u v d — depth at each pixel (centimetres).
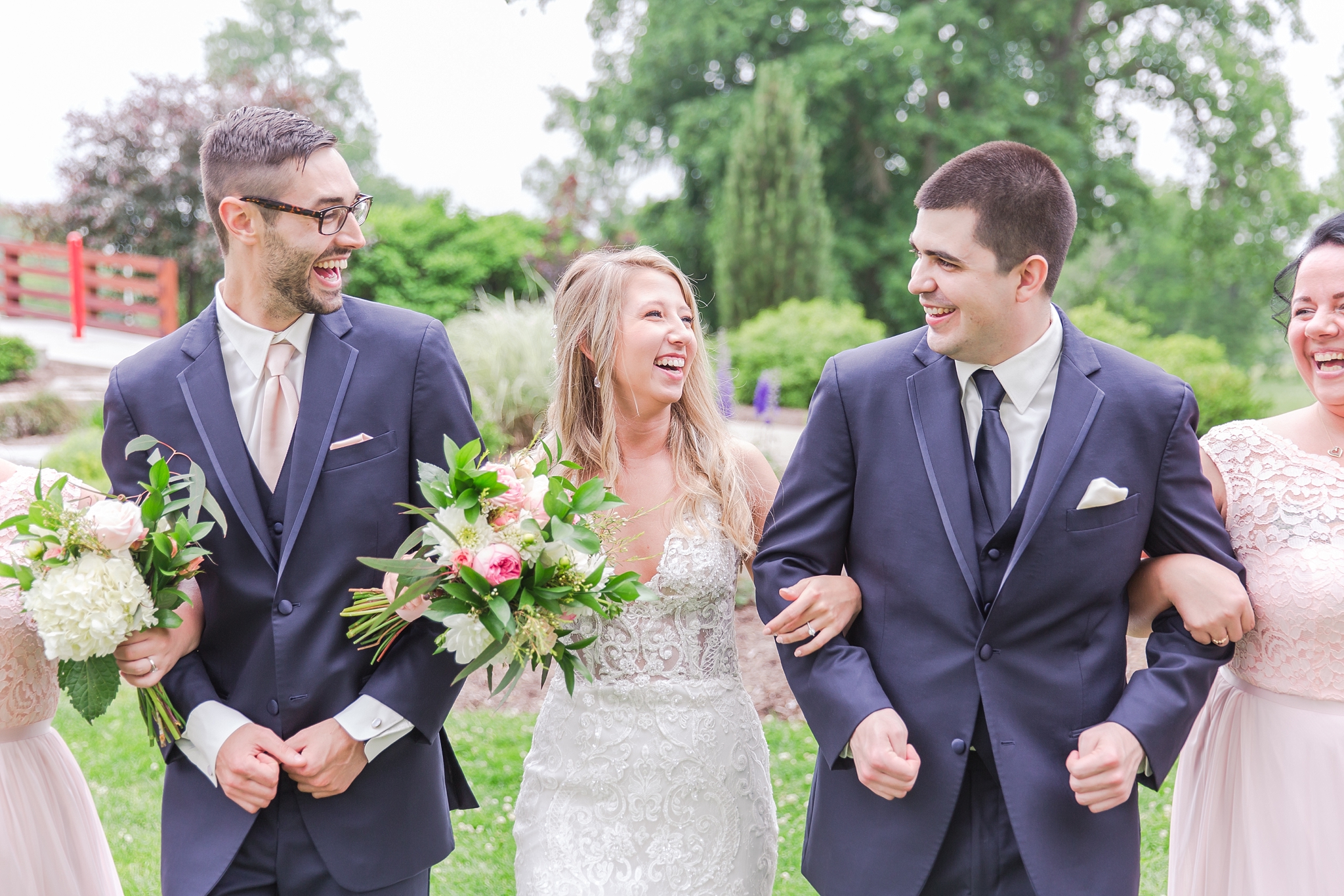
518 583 203
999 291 204
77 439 815
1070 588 210
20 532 205
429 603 213
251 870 226
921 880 211
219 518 213
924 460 217
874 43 1986
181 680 226
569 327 257
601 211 2244
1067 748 210
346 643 228
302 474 225
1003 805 212
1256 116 2233
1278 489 239
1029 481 212
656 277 256
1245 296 2811
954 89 2111
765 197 1606
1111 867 207
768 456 691
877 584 221
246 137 217
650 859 238
